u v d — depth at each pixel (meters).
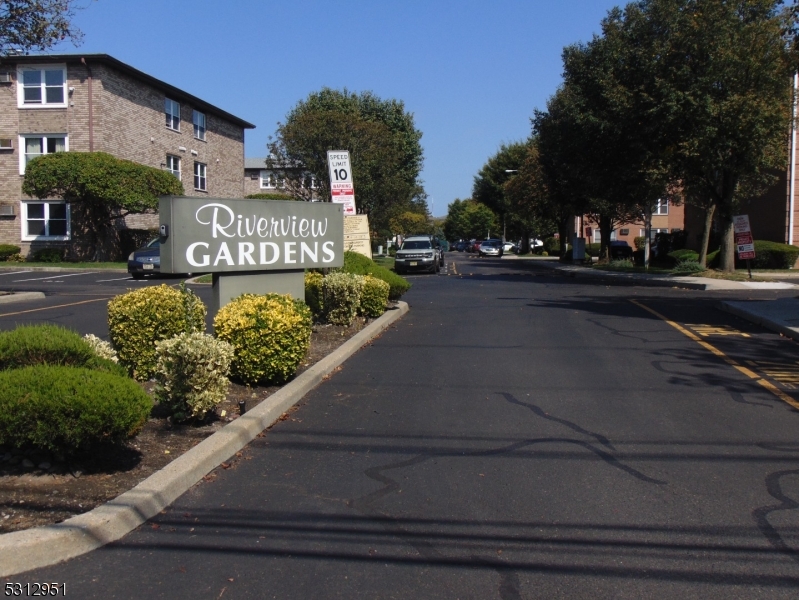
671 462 6.33
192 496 5.48
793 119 26.02
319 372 9.39
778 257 31.69
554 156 36.41
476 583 4.21
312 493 5.58
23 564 4.27
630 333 13.45
